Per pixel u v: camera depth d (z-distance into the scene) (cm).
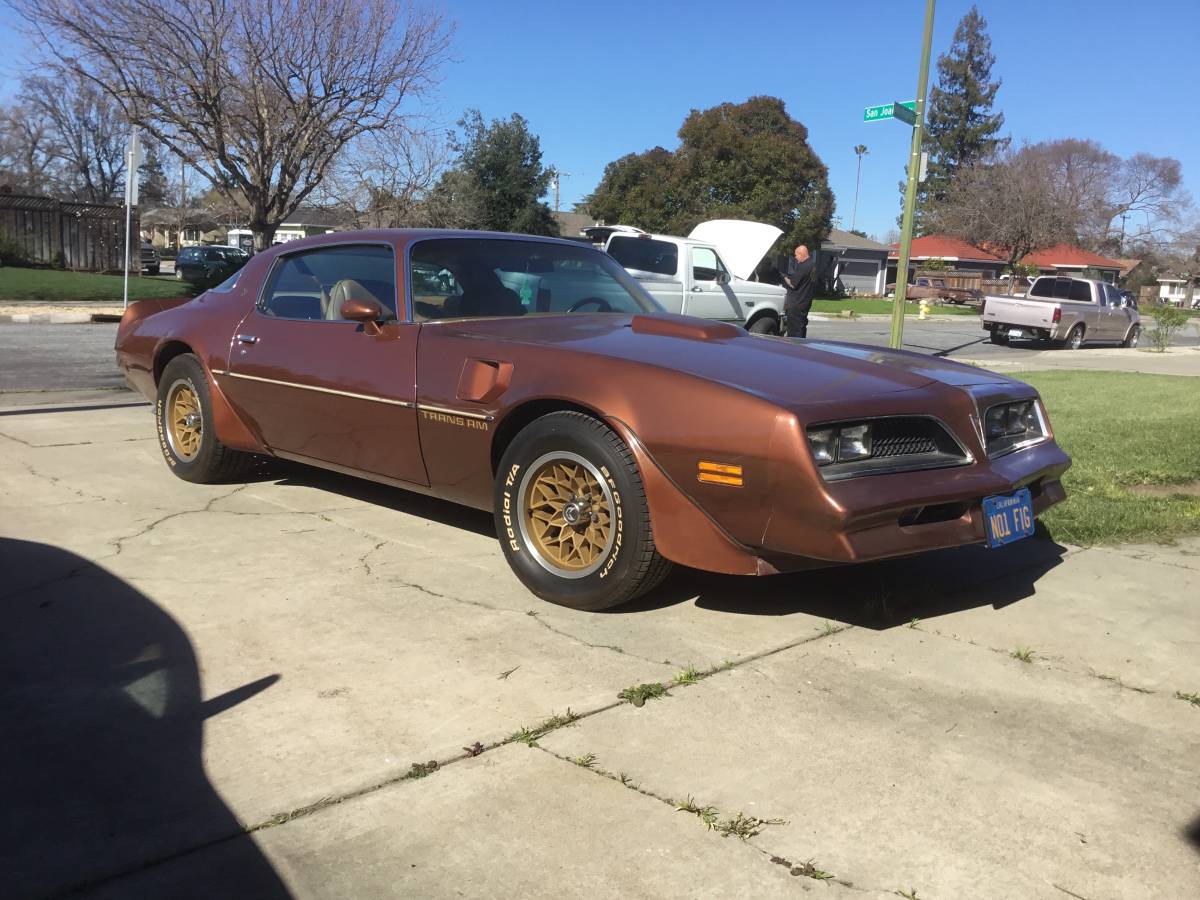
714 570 324
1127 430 778
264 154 2194
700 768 252
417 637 331
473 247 465
